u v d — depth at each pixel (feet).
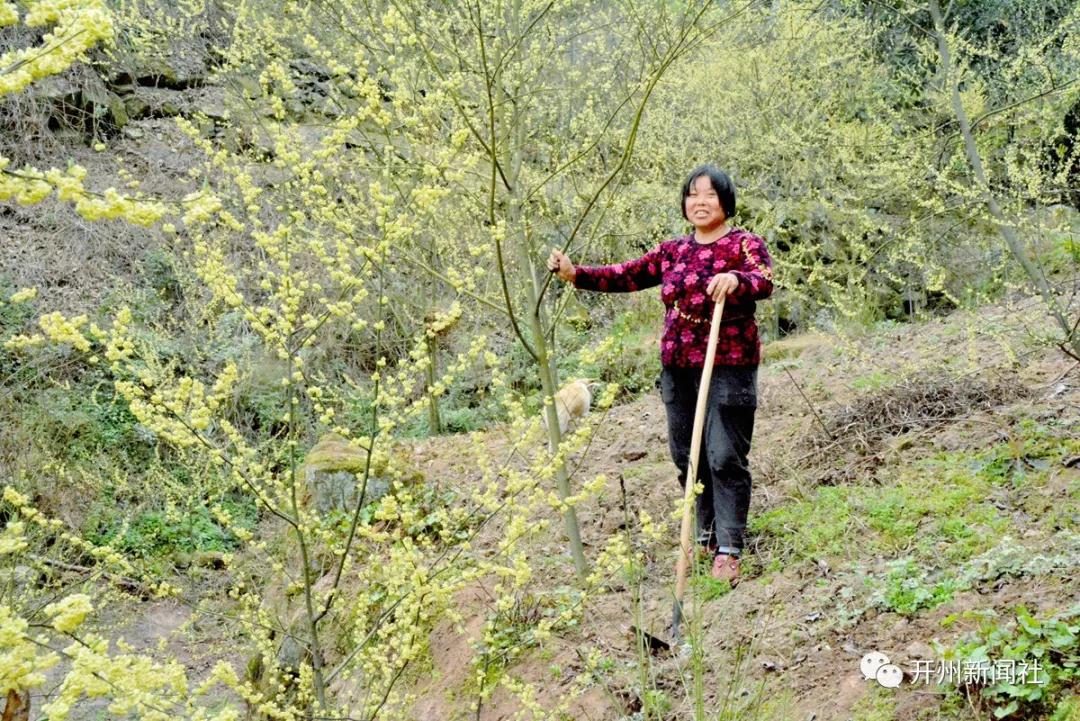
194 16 28.02
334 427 8.69
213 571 21.76
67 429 25.03
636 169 26.99
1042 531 10.77
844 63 26.43
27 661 4.97
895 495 12.47
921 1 23.43
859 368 19.08
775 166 27.02
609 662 10.49
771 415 17.90
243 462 9.37
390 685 9.21
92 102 35.50
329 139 8.57
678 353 12.14
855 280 18.39
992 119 15.97
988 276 24.86
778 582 11.35
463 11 13.64
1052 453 12.41
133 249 32.01
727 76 26.61
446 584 8.35
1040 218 13.99
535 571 13.30
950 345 18.86
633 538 13.56
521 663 11.28
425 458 20.17
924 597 9.95
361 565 14.38
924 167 15.76
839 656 9.55
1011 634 8.81
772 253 25.43
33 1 4.87
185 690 6.24
